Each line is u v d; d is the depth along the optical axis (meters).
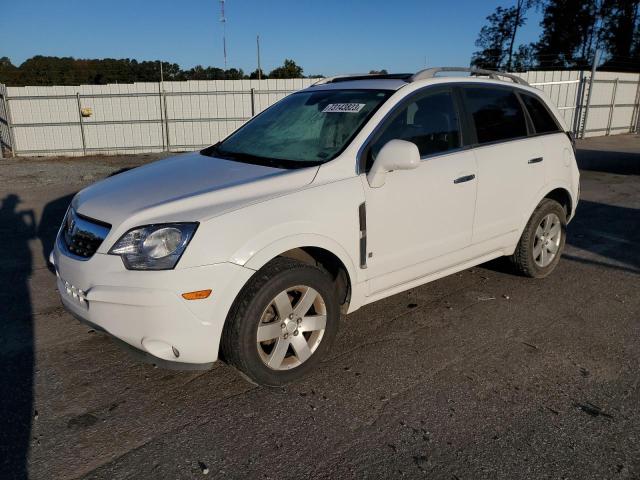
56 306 4.38
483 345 3.67
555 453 2.58
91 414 2.90
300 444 2.65
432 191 3.69
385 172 3.31
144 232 2.76
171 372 3.33
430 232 3.77
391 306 4.34
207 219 2.77
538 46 48.22
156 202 2.96
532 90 4.77
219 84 18.16
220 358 3.27
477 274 5.07
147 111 18.08
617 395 3.06
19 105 17.41
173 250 2.72
